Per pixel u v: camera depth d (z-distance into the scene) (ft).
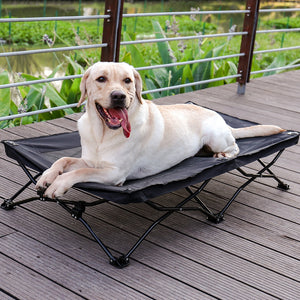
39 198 7.29
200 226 7.96
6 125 13.37
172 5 39.45
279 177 10.03
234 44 31.37
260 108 14.53
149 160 7.73
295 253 7.41
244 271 6.85
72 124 12.14
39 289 6.12
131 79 7.13
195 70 17.24
